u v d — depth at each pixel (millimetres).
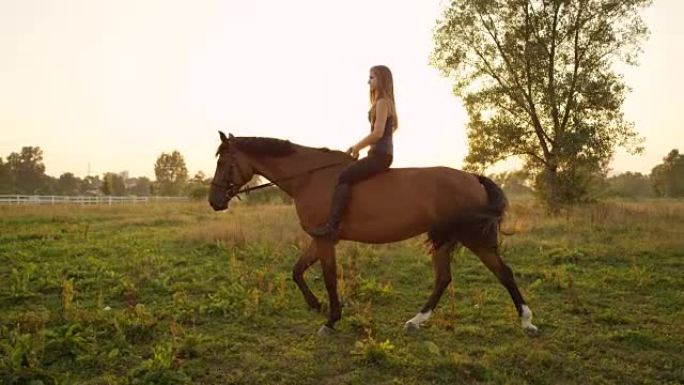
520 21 23312
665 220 15953
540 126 23359
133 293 7484
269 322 6254
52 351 5215
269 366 4941
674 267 9281
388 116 5801
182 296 7305
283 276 8031
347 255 10031
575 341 5629
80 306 6887
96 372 4848
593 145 21844
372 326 5977
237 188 6352
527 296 7371
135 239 13117
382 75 5863
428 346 5270
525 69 23234
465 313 6566
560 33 23031
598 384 4633
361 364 4988
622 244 11156
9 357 4852
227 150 6293
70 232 14727
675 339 5633
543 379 4695
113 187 85250
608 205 20984
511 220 15891
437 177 5863
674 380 4703
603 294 7562
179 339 5559
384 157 5797
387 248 10992
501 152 23797
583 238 12375
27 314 6195
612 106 22297
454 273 8812
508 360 5082
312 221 5992
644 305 6996
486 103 23844
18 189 92625
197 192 43500
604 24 22438
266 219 16359
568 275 8445
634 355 5242
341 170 6004
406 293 7734
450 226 5695
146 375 4539
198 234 12664
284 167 6125
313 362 5035
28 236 13414
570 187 23750
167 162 99000
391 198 5719
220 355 5188
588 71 22750
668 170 69625
